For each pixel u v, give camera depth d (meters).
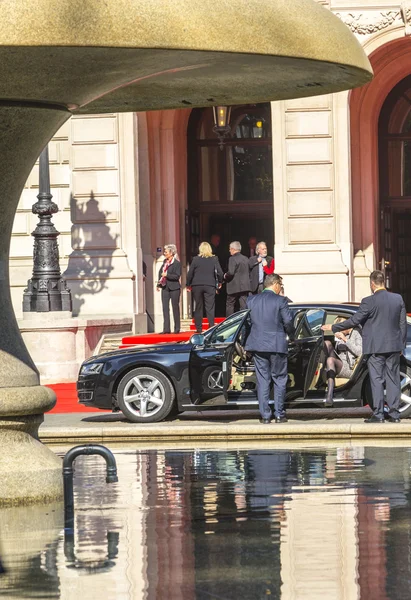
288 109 48.94
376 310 25.16
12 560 11.97
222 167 56.97
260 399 25.67
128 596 10.48
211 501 15.34
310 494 15.70
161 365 27.38
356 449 20.88
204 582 10.92
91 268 48.91
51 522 14.05
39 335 39.75
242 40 13.10
